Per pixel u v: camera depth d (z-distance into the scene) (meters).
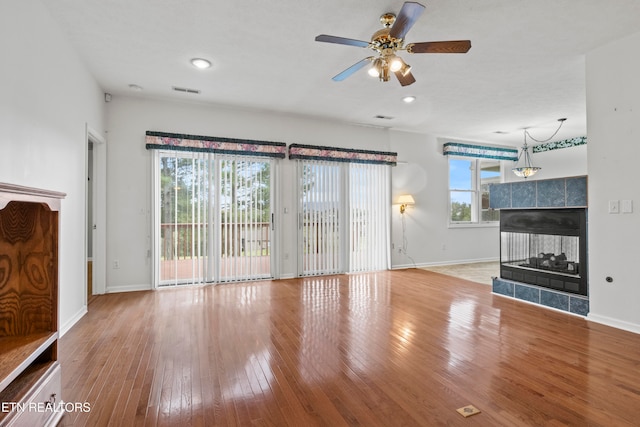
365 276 5.52
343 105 4.89
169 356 2.46
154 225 4.52
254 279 5.11
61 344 2.67
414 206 6.50
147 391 1.98
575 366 2.30
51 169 2.69
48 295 1.72
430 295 4.25
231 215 4.96
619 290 3.04
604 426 1.67
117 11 2.61
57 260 1.75
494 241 7.41
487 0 2.46
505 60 3.44
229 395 1.95
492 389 2.01
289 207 5.36
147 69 3.65
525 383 2.08
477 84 4.10
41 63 2.49
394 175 6.29
